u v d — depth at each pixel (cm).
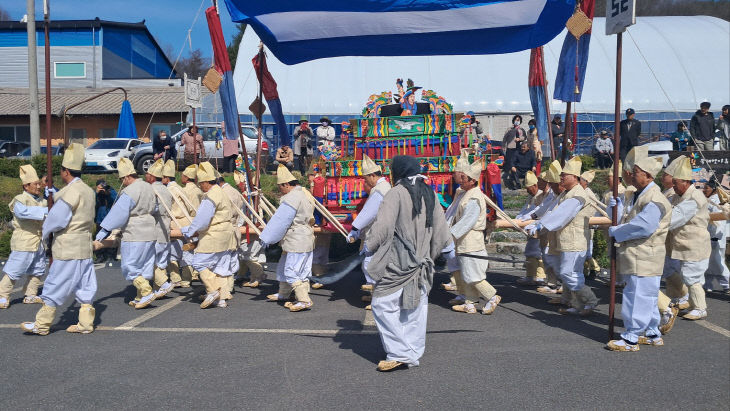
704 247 723
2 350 595
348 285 944
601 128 2322
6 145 2416
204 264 765
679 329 684
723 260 846
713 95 2356
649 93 2352
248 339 632
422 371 537
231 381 511
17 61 3431
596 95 2330
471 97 2308
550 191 849
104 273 1034
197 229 751
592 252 1015
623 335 608
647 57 2461
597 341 633
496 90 2323
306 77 2361
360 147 885
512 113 2291
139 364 553
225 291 782
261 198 925
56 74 3419
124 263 748
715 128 1472
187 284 917
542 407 462
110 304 798
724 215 770
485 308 745
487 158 857
